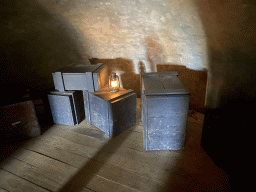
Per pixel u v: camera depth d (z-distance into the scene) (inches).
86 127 102.9
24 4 99.0
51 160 81.6
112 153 84.0
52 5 98.5
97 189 67.7
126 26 104.8
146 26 99.9
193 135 91.7
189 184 67.9
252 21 55.4
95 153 84.4
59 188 68.7
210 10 65.9
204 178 69.9
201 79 102.7
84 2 94.0
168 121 76.7
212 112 100.7
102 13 99.7
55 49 129.4
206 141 86.0
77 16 104.7
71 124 103.8
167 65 118.1
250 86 71.2
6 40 119.2
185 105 73.4
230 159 70.7
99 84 97.0
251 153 64.5
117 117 91.5
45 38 122.3
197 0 66.4
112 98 87.8
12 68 132.6
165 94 73.0
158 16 89.0
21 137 93.1
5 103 86.7
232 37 67.6
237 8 56.4
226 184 66.8
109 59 131.4
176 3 75.0
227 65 80.2
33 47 126.1
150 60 121.9
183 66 110.0
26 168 78.0
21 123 90.7
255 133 66.7
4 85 136.3
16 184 71.1
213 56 86.9
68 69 99.0
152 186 68.1
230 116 83.8
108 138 93.7
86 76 92.9
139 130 98.6
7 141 91.0
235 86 79.4
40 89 142.9
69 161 80.7
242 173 64.2
